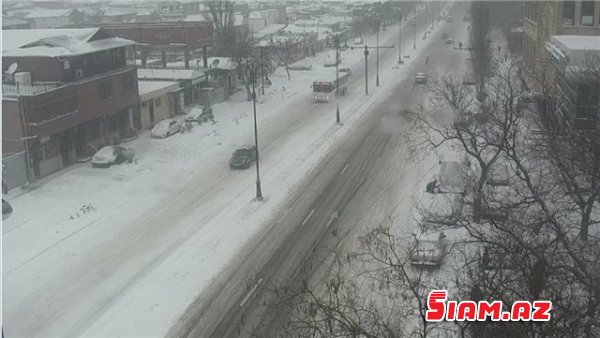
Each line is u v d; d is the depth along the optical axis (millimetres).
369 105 77750
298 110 76188
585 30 65312
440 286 26766
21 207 42875
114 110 57625
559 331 16594
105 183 48281
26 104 46719
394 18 195875
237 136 63375
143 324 27516
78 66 53312
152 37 82625
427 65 108000
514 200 38125
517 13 128250
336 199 43656
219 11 105125
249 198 44625
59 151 51500
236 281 31250
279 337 25438
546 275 18078
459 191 41125
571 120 41188
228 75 86750
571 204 35031
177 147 58906
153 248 36000
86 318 28281
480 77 69625
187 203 43844
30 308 29281
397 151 55625
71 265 33906
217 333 26281
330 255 33656
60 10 176625
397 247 33000
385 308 26312
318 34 138875
